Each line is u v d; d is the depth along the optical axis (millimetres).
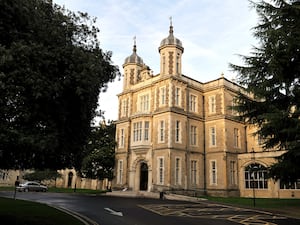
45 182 55531
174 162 28500
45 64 8984
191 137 31406
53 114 9602
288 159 13898
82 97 9570
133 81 36125
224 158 30484
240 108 16172
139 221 12336
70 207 17000
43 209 14773
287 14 14359
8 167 10234
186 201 22453
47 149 8672
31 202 18297
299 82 14570
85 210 15680
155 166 29406
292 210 16766
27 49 8398
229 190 29984
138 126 32094
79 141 11008
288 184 14734
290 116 13867
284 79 14359
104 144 35656
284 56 13766
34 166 10359
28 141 8023
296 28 13844
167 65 31438
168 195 25625
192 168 30562
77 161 11445
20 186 33906
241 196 30750
